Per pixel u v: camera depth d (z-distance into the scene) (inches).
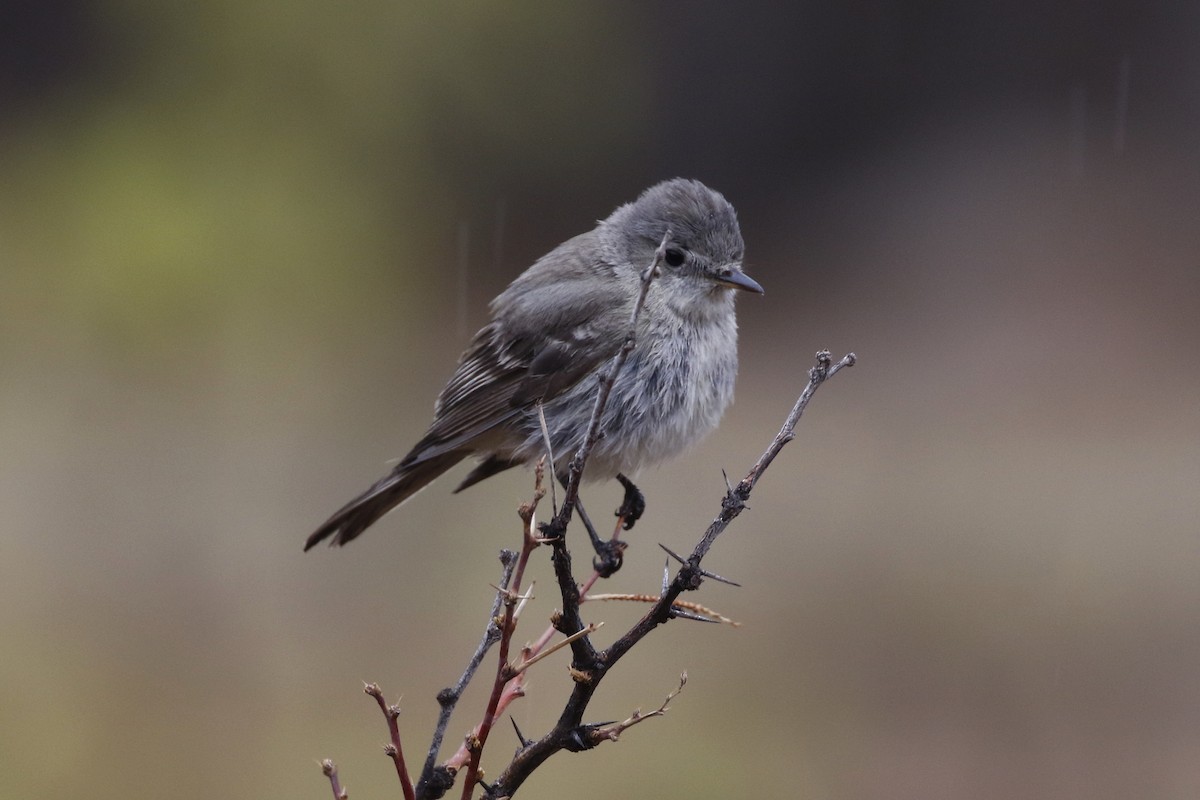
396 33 695.1
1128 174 1007.0
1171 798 387.9
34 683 406.3
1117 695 441.7
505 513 546.3
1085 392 788.6
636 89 967.6
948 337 893.2
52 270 593.3
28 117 628.1
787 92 1084.5
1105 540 563.2
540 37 834.8
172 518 537.6
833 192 1079.6
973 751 409.4
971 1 1075.3
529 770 162.4
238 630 451.8
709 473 658.8
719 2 1051.3
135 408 608.7
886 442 714.8
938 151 1071.0
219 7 626.8
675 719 404.5
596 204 935.0
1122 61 1050.7
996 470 661.9
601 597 165.5
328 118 652.1
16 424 598.9
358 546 518.6
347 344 650.8
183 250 593.6
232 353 611.8
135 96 625.0
